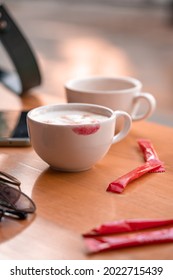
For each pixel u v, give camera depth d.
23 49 0.87
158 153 0.65
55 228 0.48
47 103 0.85
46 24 4.69
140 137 0.71
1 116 0.74
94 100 0.68
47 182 0.56
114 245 0.45
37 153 0.59
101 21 5.04
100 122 0.56
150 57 3.15
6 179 0.55
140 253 0.45
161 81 2.51
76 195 0.54
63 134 0.55
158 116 1.53
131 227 0.47
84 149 0.56
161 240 0.46
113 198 0.53
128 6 6.36
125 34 4.14
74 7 6.30
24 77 0.87
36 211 0.50
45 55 3.06
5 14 0.85
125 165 0.61
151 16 5.47
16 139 0.66
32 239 0.46
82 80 0.75
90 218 0.49
